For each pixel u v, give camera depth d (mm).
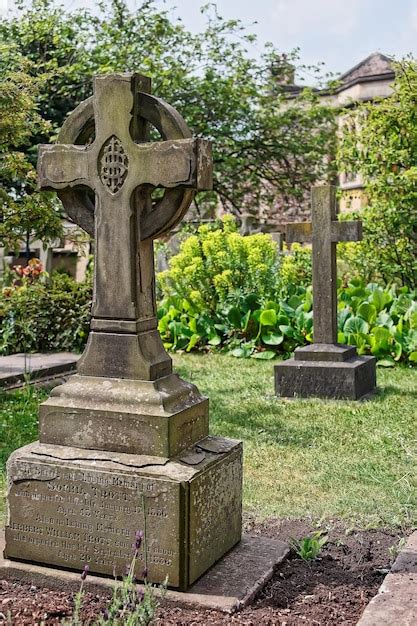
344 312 10531
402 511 4672
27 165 7523
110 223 3604
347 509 4703
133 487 3383
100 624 2930
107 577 3455
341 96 26156
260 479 5293
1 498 4781
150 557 3367
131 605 3066
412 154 12047
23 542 3609
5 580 3570
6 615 3211
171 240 14961
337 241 8164
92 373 3666
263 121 19766
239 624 3131
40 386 8422
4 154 7539
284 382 8023
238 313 11102
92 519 3467
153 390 3527
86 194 3842
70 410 3596
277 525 4461
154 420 3443
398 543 4199
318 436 6426
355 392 7820
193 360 10469
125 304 3602
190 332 11367
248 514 4629
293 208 24672
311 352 8102
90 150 3623
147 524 3365
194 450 3609
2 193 7324
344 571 3770
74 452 3553
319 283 8219
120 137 3562
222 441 3828
